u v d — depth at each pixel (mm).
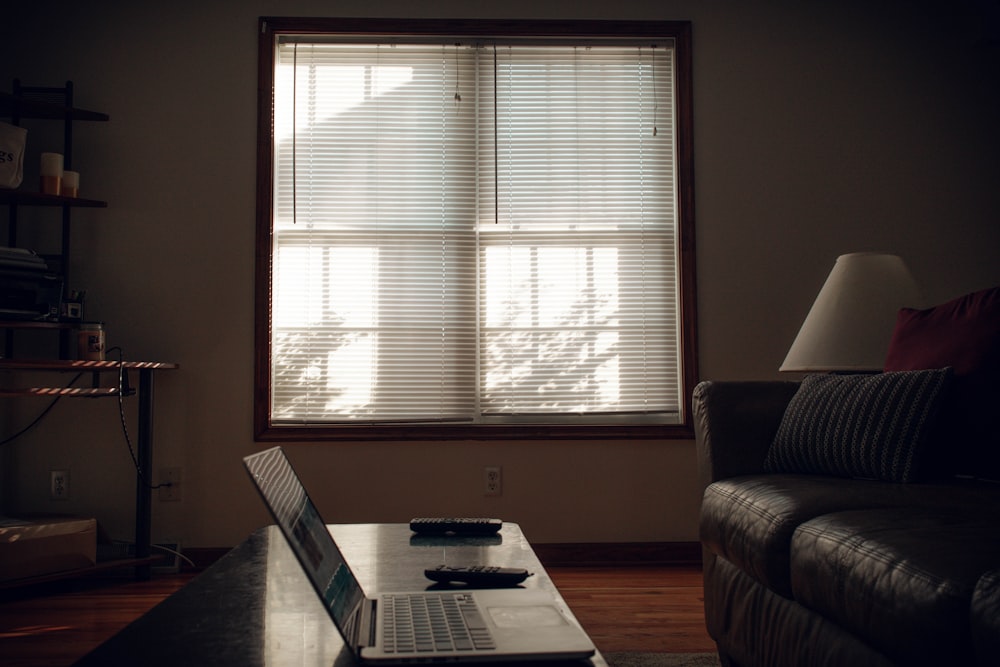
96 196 3297
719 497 1950
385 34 3396
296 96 3422
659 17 3441
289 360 3357
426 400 3373
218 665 791
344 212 3412
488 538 1592
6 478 3203
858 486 1697
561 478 3311
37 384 3246
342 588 956
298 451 3275
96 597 2752
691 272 3387
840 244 3436
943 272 3447
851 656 1296
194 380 3273
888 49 3482
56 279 2857
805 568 1428
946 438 1818
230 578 1191
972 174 3475
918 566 1108
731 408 2139
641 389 3420
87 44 3330
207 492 3240
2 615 2514
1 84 3307
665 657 2039
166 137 3330
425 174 3439
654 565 3244
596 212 3461
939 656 1018
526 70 3475
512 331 3414
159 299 3289
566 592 2781
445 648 816
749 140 3439
